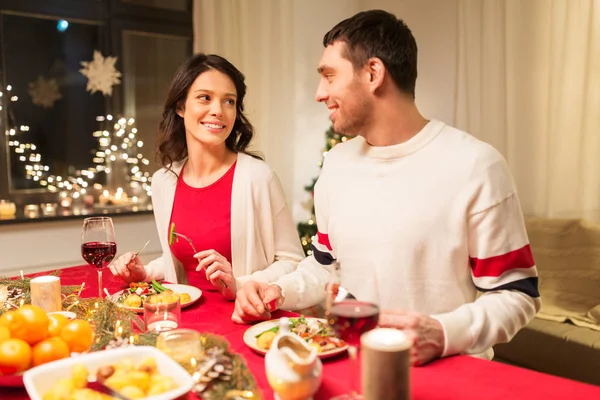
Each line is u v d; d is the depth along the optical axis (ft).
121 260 6.18
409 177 4.95
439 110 13.97
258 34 13.96
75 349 3.56
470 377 3.59
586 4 10.62
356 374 3.37
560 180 11.16
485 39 12.14
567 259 10.16
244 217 6.75
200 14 13.14
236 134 7.20
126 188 13.35
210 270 5.54
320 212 5.68
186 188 6.95
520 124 11.77
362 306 3.32
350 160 5.39
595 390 3.34
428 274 4.89
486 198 4.66
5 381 3.35
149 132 13.61
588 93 10.70
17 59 11.93
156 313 4.33
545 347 8.92
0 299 5.03
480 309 4.23
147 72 13.48
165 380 2.97
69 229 11.89
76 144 12.79
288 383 3.09
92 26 12.69
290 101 14.55
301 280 5.41
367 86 4.88
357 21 4.88
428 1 14.03
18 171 12.09
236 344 4.30
